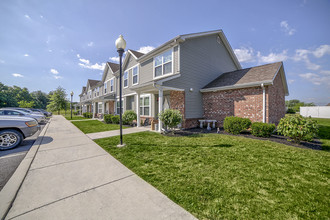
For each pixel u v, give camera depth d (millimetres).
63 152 4359
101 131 8125
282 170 3078
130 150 4504
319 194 2244
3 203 2023
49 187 2453
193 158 3787
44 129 8953
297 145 4988
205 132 7547
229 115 8508
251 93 7621
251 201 2074
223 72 12078
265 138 6043
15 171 3072
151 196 2197
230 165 3338
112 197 2178
